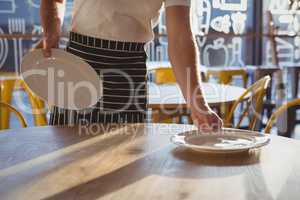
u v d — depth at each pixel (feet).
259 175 3.26
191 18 5.02
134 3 5.49
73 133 4.76
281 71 15.14
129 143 4.30
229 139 4.22
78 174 3.33
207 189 2.96
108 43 5.59
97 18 5.53
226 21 17.95
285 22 18.25
